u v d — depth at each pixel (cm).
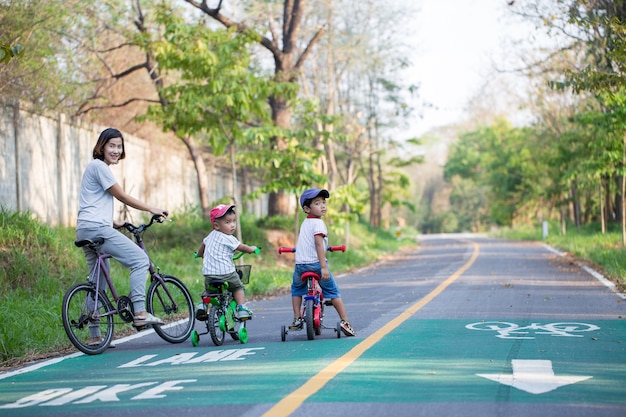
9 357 891
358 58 3903
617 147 2645
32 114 1942
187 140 2933
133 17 2591
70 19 2241
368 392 609
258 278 1775
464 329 984
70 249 1585
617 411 545
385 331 974
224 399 600
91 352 880
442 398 586
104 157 935
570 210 5388
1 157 1805
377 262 3002
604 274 1867
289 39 2741
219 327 905
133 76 3067
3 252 1431
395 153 6241
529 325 1018
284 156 2066
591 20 1675
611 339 887
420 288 1652
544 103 3588
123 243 915
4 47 854
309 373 692
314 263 916
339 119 2102
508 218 6575
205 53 1792
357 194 2505
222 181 3794
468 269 2239
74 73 2478
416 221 11700
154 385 672
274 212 2902
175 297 1000
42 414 582
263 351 843
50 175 2031
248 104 1852
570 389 614
